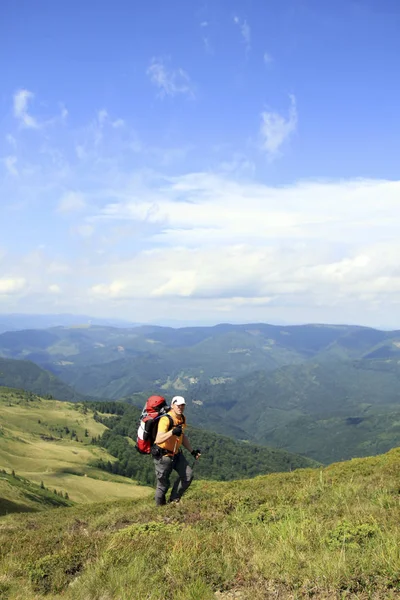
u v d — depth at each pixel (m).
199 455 10.38
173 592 5.52
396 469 13.41
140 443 10.27
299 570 5.66
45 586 6.82
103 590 5.95
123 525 10.32
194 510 10.21
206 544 6.95
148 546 7.20
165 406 10.45
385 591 4.99
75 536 9.34
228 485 17.73
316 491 11.15
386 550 5.73
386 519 7.27
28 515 23.61
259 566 5.97
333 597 5.01
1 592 6.70
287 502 10.33
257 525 8.30
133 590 5.68
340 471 16.38
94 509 20.31
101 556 7.09
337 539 6.56
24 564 7.80
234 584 5.75
